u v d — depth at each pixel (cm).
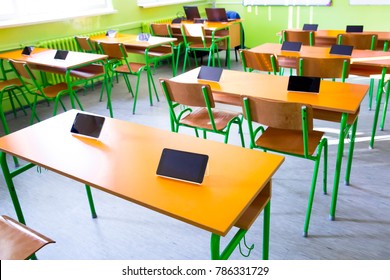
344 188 243
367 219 212
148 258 192
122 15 560
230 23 546
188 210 116
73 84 352
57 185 266
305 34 402
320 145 193
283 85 236
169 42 438
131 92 468
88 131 175
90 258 194
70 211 234
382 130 326
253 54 318
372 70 337
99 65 375
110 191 129
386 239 196
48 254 197
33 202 245
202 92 220
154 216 226
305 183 252
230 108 403
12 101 400
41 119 402
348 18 592
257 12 684
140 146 163
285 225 211
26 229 135
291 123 185
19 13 436
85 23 502
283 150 202
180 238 206
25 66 312
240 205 117
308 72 274
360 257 184
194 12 583
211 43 548
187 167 133
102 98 461
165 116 388
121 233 212
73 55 371
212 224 109
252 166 141
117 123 191
